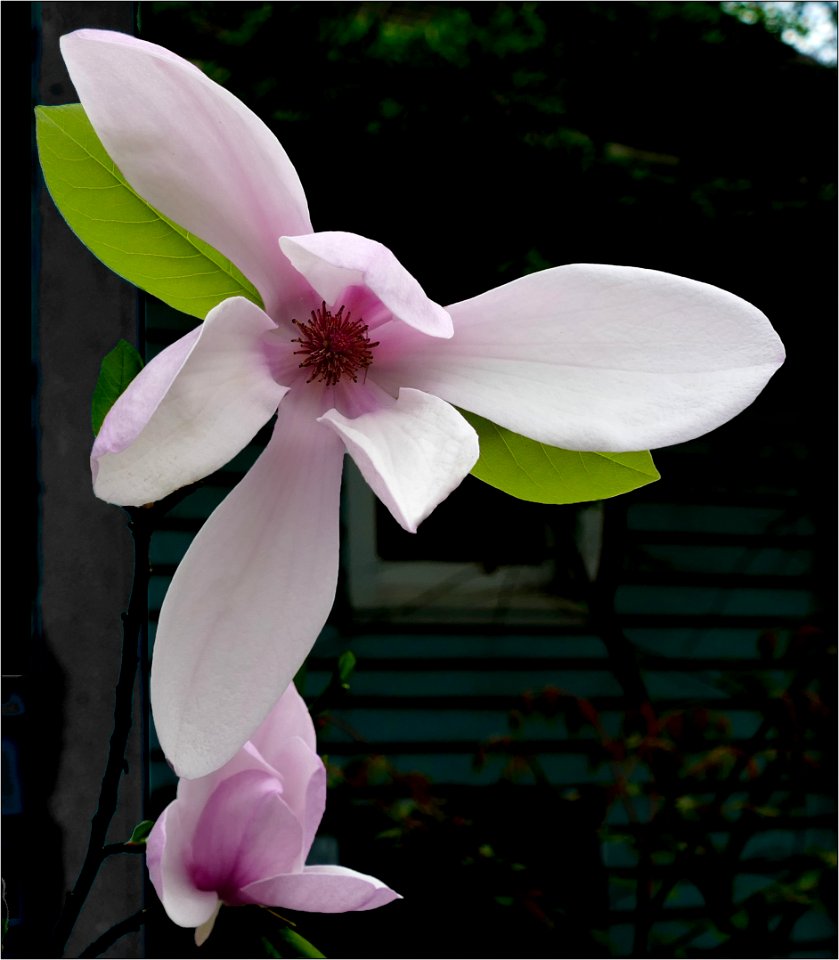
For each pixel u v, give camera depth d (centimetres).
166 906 67
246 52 284
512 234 303
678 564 354
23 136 88
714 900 287
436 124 291
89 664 84
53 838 83
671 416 64
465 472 64
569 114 318
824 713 293
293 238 65
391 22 313
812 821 336
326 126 287
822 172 326
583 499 68
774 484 363
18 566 87
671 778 282
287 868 69
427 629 329
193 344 63
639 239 313
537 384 65
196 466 64
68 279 85
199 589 65
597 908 279
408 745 325
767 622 359
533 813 284
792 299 333
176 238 69
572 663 342
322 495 67
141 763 84
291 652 65
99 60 64
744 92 326
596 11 314
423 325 65
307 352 68
